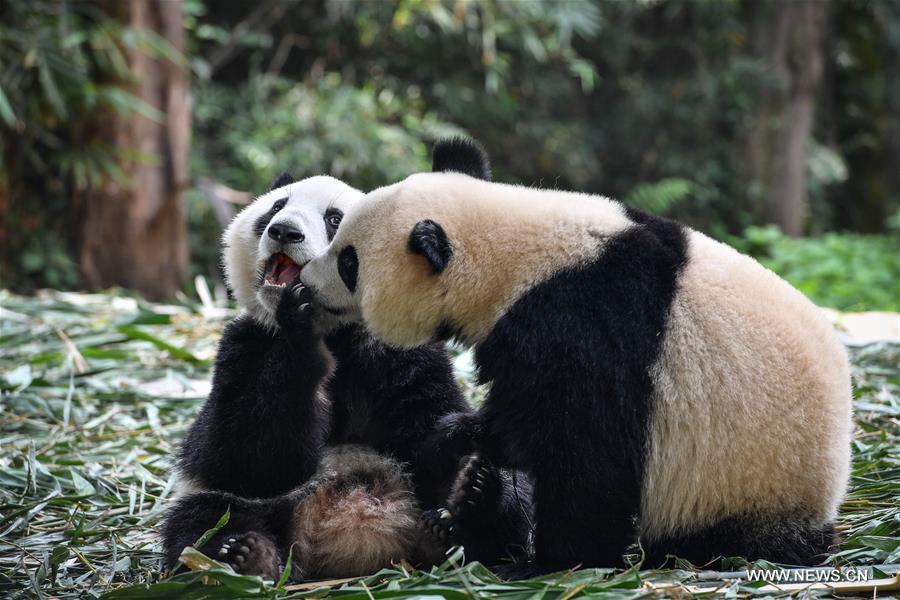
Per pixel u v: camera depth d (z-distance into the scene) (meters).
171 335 16.41
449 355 10.23
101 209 23.72
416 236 8.27
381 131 29.48
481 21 32.09
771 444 7.73
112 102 22.72
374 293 8.63
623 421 7.84
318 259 9.16
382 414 9.62
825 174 39.62
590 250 8.15
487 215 8.41
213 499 8.68
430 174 9.02
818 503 7.91
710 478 7.84
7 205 24.30
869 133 43.25
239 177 29.12
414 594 7.21
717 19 36.66
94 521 9.46
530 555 9.01
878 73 42.69
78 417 12.63
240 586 7.39
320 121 29.52
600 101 37.53
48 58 22.36
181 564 8.01
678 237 8.34
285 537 8.55
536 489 8.05
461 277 8.29
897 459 10.55
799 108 36.53
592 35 33.78
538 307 8.02
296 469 9.02
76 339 15.70
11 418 12.61
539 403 7.91
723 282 8.04
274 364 8.91
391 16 31.95
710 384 7.79
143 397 13.25
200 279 19.02
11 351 15.25
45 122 23.53
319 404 9.23
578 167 35.53
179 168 24.23
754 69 35.62
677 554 8.13
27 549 9.01
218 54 31.61
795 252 29.28
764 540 7.93
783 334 7.91
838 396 7.95
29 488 10.25
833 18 41.84
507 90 34.38
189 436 9.52
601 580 7.46
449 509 8.55
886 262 29.66
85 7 23.27
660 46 37.66
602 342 7.84
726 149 37.22
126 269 23.86
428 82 33.41
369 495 8.66
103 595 7.43
